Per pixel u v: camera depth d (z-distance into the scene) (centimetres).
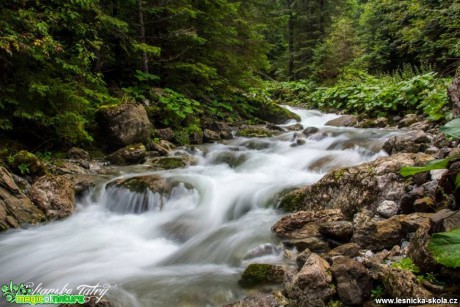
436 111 760
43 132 782
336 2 2436
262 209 567
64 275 423
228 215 576
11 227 526
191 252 468
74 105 750
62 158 766
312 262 320
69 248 495
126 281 402
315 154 777
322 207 497
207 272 415
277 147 907
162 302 355
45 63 710
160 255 479
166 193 625
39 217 557
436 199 367
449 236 224
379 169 468
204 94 1266
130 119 845
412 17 1425
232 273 404
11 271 439
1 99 659
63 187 603
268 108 1377
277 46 2898
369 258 351
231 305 321
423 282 262
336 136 891
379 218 423
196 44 1162
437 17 1170
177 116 1020
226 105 1237
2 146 702
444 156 463
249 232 483
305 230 440
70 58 783
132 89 1048
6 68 662
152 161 813
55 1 727
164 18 1077
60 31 845
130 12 1109
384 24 1761
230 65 1266
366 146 723
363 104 1245
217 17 1150
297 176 682
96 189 656
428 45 1347
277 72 2647
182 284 386
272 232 465
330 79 2031
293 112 1427
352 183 478
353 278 297
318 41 2398
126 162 793
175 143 973
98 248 496
